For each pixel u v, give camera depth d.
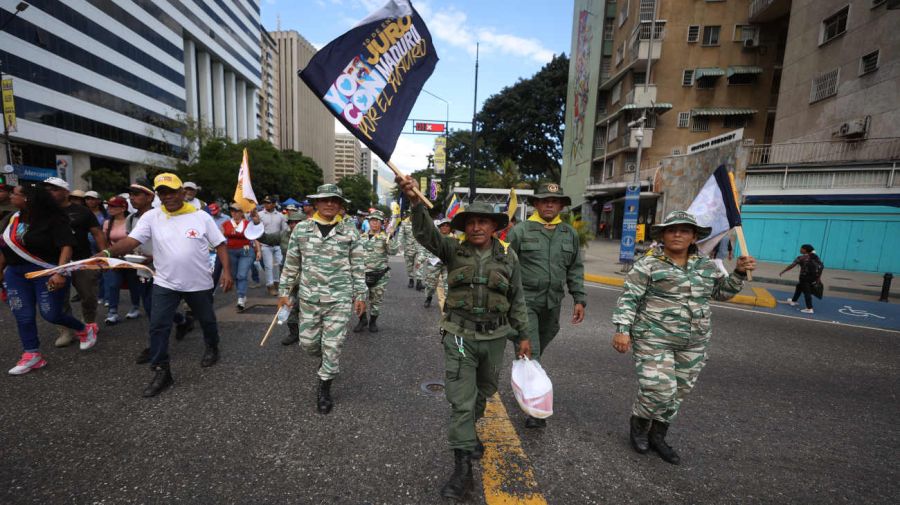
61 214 3.90
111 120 41.97
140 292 5.69
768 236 17.30
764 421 3.45
